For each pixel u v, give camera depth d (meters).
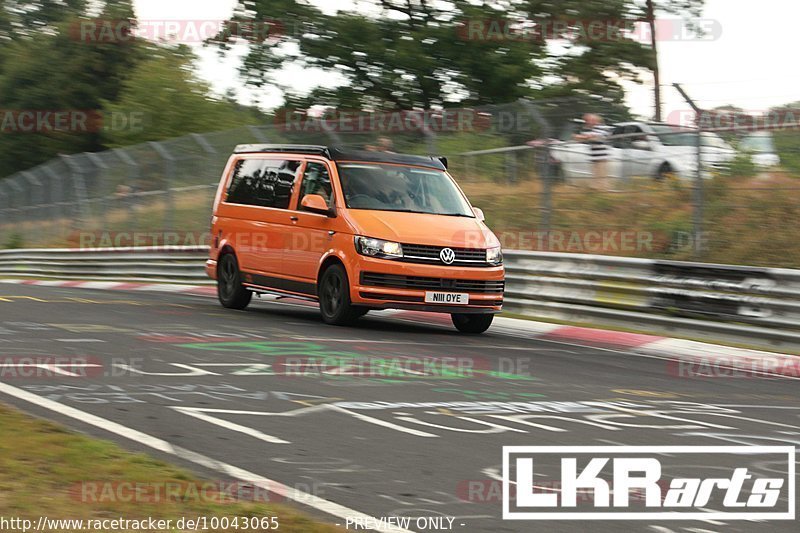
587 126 17.58
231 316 14.42
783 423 7.89
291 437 6.59
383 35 37.75
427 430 6.98
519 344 12.58
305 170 14.63
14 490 4.90
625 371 10.52
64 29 61.06
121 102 50.53
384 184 14.04
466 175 18.30
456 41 36.38
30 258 30.86
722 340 13.29
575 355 11.70
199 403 7.54
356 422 7.14
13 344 10.32
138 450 6.05
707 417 7.98
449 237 13.36
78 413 6.98
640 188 16.06
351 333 12.67
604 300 15.08
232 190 16.19
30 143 59.59
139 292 21.20
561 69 36.50
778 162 14.45
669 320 13.98
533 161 17.11
